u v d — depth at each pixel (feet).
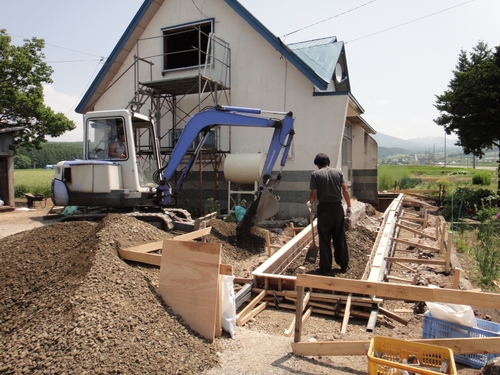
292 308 17.04
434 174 130.82
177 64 49.24
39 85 61.77
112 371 10.08
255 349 12.40
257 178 36.14
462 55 60.29
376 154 51.70
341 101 36.04
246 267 22.54
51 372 9.93
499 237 28.84
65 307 12.13
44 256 17.02
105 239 16.30
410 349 9.90
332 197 20.18
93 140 26.78
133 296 13.08
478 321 12.46
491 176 97.19
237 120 27.78
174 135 42.32
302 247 25.61
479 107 48.62
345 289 11.62
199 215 38.06
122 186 25.90
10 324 12.50
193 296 13.05
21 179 101.55
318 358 11.80
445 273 21.80
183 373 10.62
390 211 36.99
